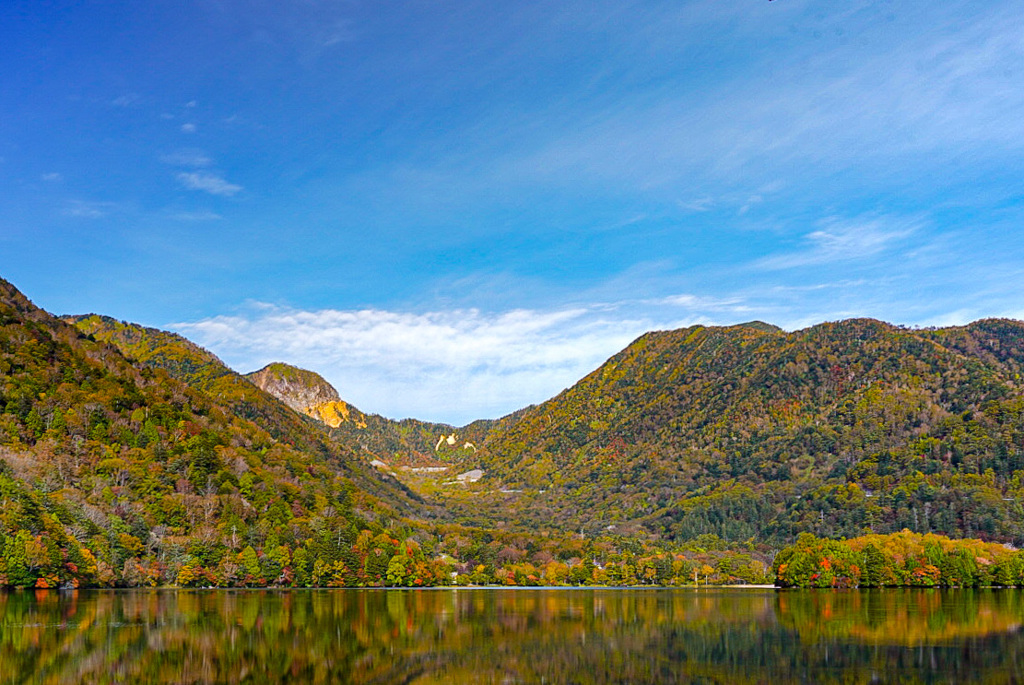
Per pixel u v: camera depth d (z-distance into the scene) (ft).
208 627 510.99
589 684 381.81
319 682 377.30
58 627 488.85
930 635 513.45
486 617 612.29
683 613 652.07
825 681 383.45
